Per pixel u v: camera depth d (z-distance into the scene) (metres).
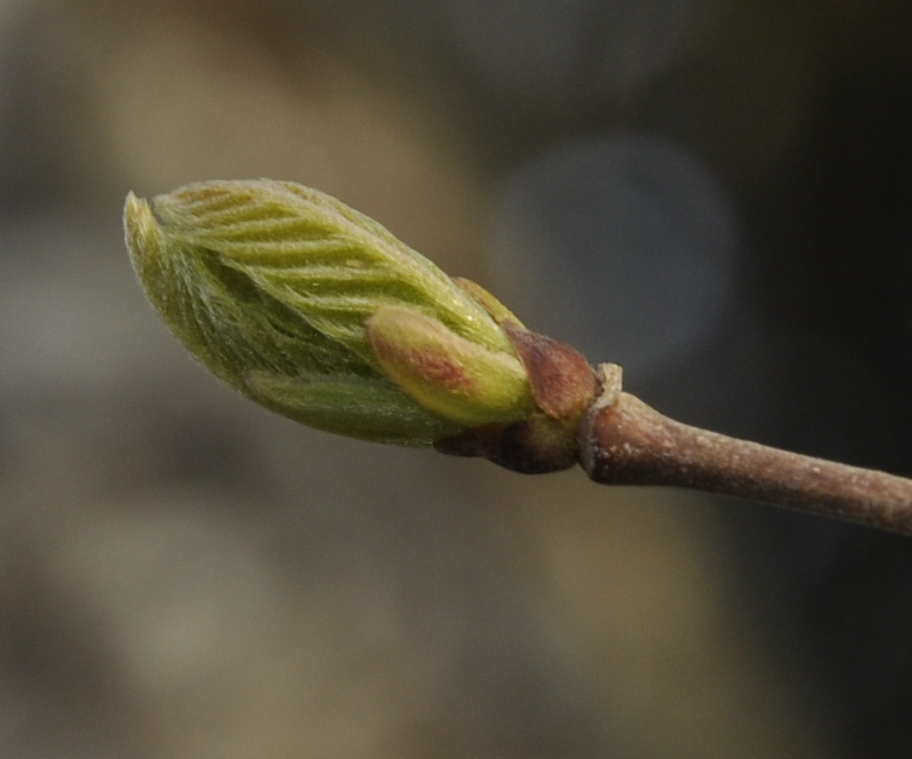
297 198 0.11
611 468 0.11
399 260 0.11
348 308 0.11
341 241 0.11
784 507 0.11
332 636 0.23
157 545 0.22
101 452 0.22
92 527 0.21
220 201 0.11
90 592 0.21
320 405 0.11
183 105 0.29
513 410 0.11
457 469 0.28
